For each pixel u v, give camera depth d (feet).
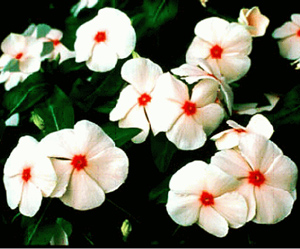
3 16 1.78
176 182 1.20
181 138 1.26
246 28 1.42
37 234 1.23
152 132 1.30
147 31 1.44
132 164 1.32
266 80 1.50
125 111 1.29
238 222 1.19
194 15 1.50
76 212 1.26
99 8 1.52
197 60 1.33
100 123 1.36
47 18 1.75
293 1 1.54
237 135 1.24
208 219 1.20
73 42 1.52
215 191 1.19
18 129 1.40
